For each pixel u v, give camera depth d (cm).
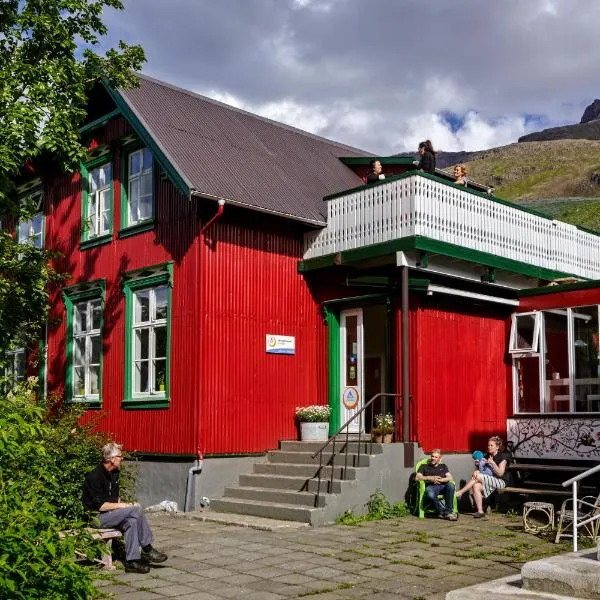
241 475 1347
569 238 1692
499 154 14625
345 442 1320
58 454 1044
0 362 1480
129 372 1511
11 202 1416
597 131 16450
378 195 1382
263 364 1425
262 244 1456
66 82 1357
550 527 1069
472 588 654
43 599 483
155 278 1466
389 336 1384
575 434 1337
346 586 769
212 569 846
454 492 1188
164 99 1633
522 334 1464
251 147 1641
